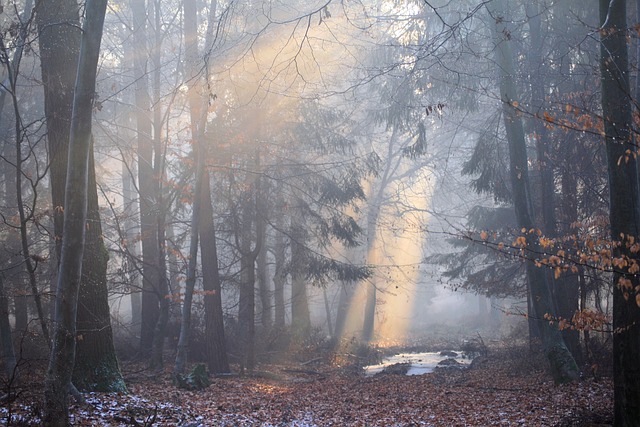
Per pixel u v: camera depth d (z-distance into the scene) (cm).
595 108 1470
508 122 1816
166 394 1466
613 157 1017
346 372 2347
